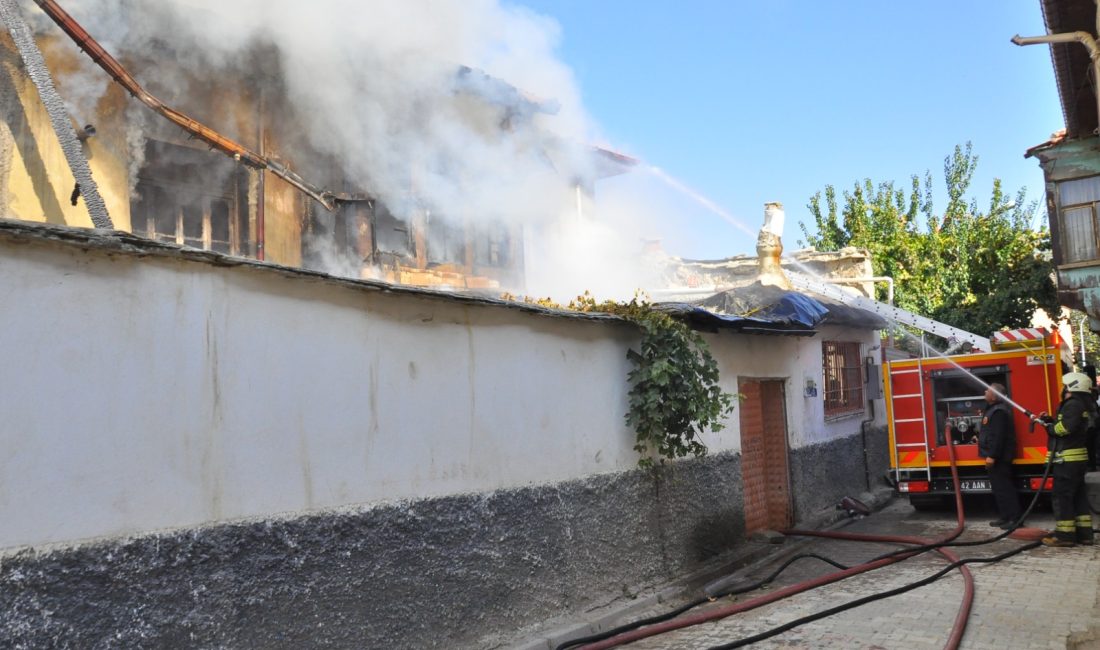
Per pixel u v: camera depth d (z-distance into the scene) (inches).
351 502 195.6
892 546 395.2
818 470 497.7
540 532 257.3
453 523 223.6
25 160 262.4
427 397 221.6
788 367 471.8
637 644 246.4
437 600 214.8
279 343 181.5
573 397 284.0
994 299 937.5
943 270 986.1
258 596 169.0
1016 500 442.0
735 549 379.9
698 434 359.9
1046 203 725.9
